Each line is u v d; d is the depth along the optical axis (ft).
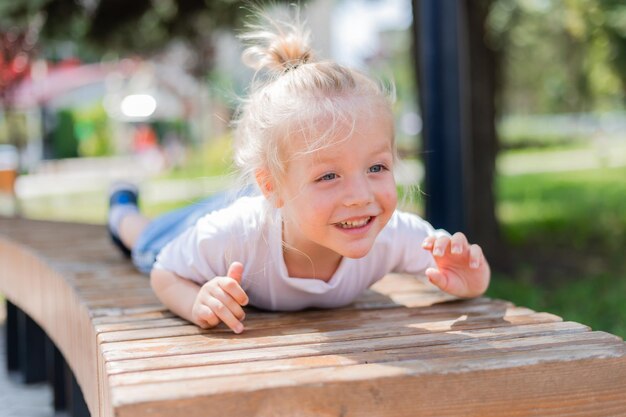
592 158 64.85
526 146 82.58
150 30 21.95
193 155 64.28
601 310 14.38
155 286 6.33
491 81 20.89
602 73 56.75
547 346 4.77
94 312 6.25
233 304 5.45
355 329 5.48
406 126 63.05
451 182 12.14
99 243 11.53
